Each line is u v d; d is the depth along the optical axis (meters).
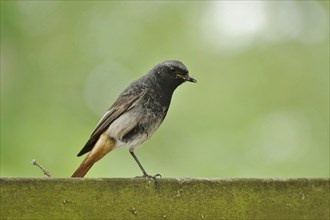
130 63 15.48
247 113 15.27
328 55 16.11
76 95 14.73
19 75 14.42
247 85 15.77
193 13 16.39
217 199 6.47
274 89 15.77
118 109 9.38
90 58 15.25
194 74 15.86
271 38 16.34
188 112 15.15
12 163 12.91
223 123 15.04
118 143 9.39
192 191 6.43
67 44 15.18
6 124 13.61
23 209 6.00
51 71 14.77
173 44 16.02
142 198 6.30
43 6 14.94
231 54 16.11
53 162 13.10
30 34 14.73
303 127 15.06
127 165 13.05
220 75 15.89
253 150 14.33
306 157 14.34
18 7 14.54
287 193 6.61
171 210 6.36
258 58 16.11
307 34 16.38
